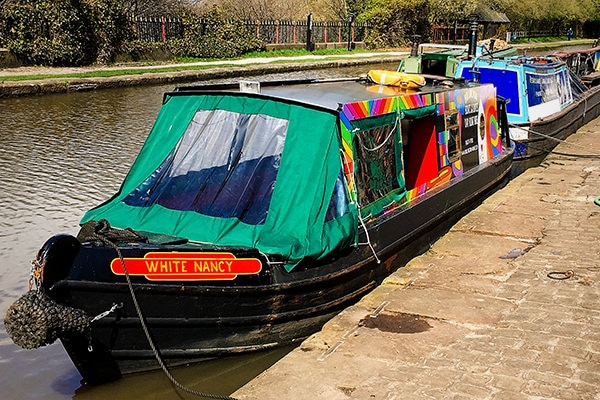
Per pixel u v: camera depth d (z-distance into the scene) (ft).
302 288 19.63
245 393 16.20
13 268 26.58
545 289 22.15
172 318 17.78
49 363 19.99
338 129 21.11
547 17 193.57
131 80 79.87
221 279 18.15
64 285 16.16
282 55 119.34
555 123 49.70
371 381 16.52
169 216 20.65
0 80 69.82
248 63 102.47
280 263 19.06
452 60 54.13
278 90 25.40
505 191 36.37
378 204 23.24
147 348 17.83
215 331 18.62
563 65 55.57
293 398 15.88
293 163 20.75
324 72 103.76
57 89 72.13
